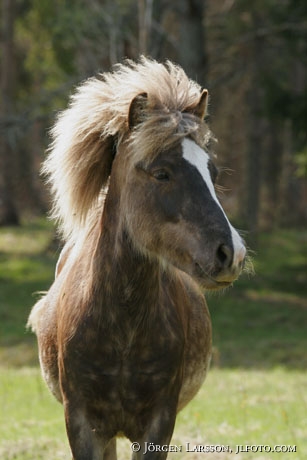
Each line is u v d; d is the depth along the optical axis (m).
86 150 7.82
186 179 6.91
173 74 7.82
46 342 8.65
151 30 28.84
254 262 37.00
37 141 54.53
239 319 28.30
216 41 38.53
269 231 47.72
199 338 8.91
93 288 7.61
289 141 52.03
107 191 7.88
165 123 7.03
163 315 7.63
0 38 51.72
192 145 7.04
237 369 21.06
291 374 19.95
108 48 31.03
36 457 11.16
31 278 34.00
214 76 41.06
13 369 21.20
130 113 7.35
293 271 36.88
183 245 6.89
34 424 13.62
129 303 7.44
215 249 6.62
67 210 8.05
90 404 7.67
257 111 35.41
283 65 40.19
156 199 7.05
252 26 37.12
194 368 8.87
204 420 13.84
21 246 41.69
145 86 7.50
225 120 55.09
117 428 7.79
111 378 7.54
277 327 27.30
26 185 55.69
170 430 7.71
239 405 14.90
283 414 12.91
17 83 57.03
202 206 6.79
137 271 7.40
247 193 46.38
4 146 48.81
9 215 49.12
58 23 30.89
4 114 46.00
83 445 7.67
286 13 32.38
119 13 29.84
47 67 37.75
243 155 56.00
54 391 8.80
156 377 7.59
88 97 7.91
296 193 52.97
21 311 28.81
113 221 7.62
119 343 7.48
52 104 36.62
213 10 40.91
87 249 8.07
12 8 47.09
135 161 7.18
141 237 7.20
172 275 7.87
